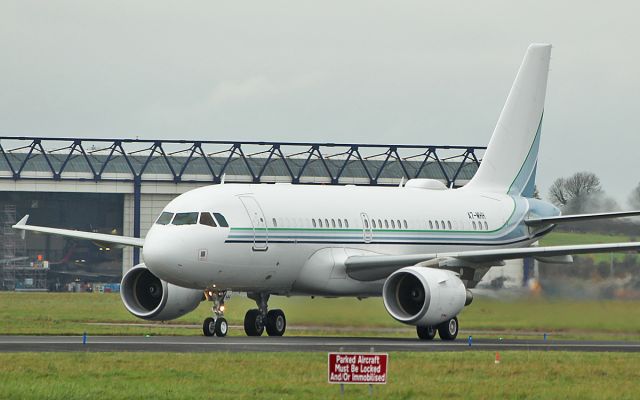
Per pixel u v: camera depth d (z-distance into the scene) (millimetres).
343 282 162875
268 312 162500
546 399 87750
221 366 103375
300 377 96688
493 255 157625
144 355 111688
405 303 155250
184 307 159375
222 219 149500
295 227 157500
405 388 91125
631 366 111125
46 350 118500
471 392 90312
